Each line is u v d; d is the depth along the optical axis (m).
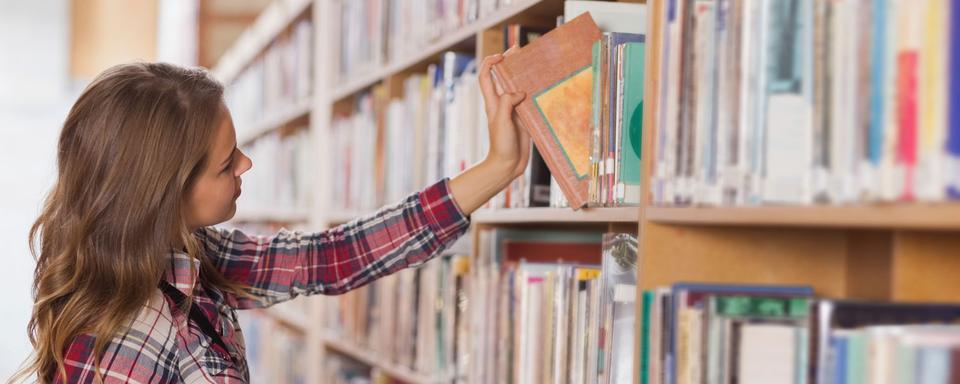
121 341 1.33
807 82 0.91
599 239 1.87
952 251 1.01
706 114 1.05
